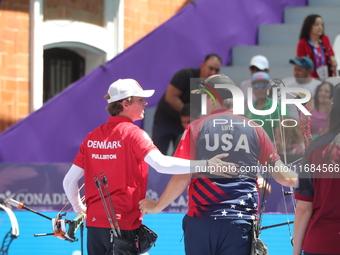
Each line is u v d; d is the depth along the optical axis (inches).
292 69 1122.0
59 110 1014.4
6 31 1253.1
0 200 880.3
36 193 881.5
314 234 529.3
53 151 1007.6
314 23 1083.9
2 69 1250.6
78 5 1344.7
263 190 621.0
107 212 615.5
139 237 633.6
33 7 1275.8
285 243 812.0
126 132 620.4
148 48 1085.1
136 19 1422.2
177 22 1120.2
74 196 670.5
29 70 1285.7
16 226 732.7
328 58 1099.9
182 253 850.1
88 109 1029.8
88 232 636.7
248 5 1236.5
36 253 867.4
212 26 1167.0
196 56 1141.7
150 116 1044.5
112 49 1395.2
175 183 608.4
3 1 1246.9
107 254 628.4
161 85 1096.8
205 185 588.4
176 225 851.4
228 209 579.5
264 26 1261.1
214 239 581.0
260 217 624.7
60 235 680.4
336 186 523.5
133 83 642.2
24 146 995.9
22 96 1277.1
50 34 1304.1
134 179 622.8
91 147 632.4
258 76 1000.9
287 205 812.0
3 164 882.8
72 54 1405.0
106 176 622.5
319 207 530.6
